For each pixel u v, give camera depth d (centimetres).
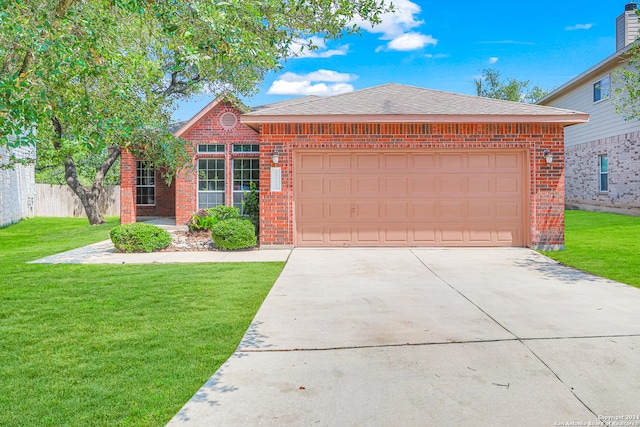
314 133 1037
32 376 364
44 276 759
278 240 1049
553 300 597
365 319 520
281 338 457
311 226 1064
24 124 464
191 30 489
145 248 1034
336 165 1056
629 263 859
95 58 533
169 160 1155
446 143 1030
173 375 367
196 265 866
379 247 1055
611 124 1786
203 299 607
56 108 532
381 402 323
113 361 395
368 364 390
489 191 1048
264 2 601
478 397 329
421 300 602
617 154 1747
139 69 876
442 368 380
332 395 334
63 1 519
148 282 709
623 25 1942
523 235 1047
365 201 1057
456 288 670
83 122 546
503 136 1025
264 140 1039
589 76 1919
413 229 1057
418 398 328
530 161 1024
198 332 473
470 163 1046
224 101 1493
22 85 462
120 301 595
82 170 3194
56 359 399
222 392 339
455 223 1052
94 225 1747
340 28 721
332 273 784
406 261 889
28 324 498
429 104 1091
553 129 1021
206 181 1519
